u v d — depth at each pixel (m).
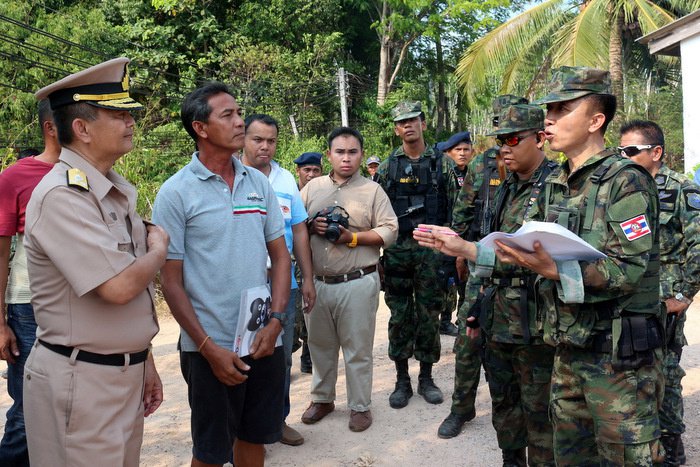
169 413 4.32
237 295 2.62
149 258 2.07
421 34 23.58
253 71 19.52
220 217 2.61
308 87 19.72
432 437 3.81
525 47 14.51
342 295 3.83
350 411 4.14
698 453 3.47
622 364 2.19
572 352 2.32
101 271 1.94
